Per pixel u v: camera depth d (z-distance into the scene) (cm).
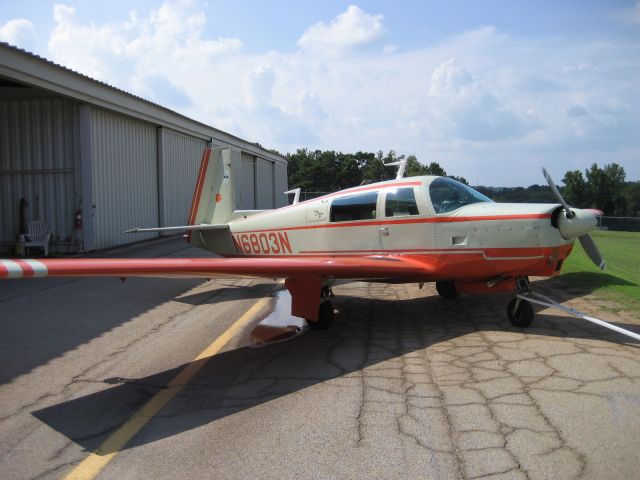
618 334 490
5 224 1273
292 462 268
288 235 697
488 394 351
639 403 328
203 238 842
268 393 370
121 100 1326
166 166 1652
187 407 346
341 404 344
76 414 337
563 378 375
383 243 584
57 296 747
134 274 374
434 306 659
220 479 254
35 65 1014
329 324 560
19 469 267
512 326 536
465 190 583
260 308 670
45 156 1244
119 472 263
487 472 253
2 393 374
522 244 497
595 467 254
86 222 1230
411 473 254
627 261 1134
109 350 481
